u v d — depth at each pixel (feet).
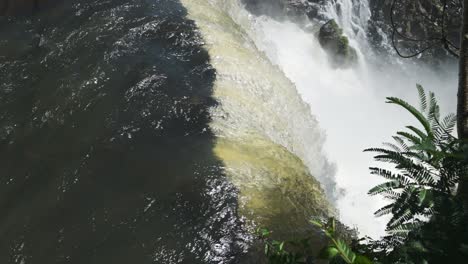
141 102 22.54
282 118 26.11
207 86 24.21
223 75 25.30
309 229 16.81
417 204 9.05
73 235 16.76
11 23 30.04
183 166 18.97
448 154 9.19
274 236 16.12
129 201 17.66
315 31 45.32
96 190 18.35
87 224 17.08
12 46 27.99
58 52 26.96
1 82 25.25
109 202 17.76
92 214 17.40
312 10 46.70
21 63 26.58
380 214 9.71
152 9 30.07
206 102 22.89
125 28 28.04
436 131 10.19
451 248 8.34
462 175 9.25
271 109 25.58
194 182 18.12
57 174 19.45
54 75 25.29
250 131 21.93
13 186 19.52
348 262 7.63
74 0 31.12
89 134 21.06
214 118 21.99
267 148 20.85
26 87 24.85
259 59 28.81
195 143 20.27
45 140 21.36
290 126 26.76
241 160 19.54
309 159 28.37
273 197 18.06
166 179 18.40
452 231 8.51
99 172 19.10
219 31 29.53
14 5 30.76
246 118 22.91
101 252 15.97
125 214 17.16
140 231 16.43
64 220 17.43
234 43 28.86
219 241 15.81
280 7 45.83
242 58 27.30
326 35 43.06
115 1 30.73
